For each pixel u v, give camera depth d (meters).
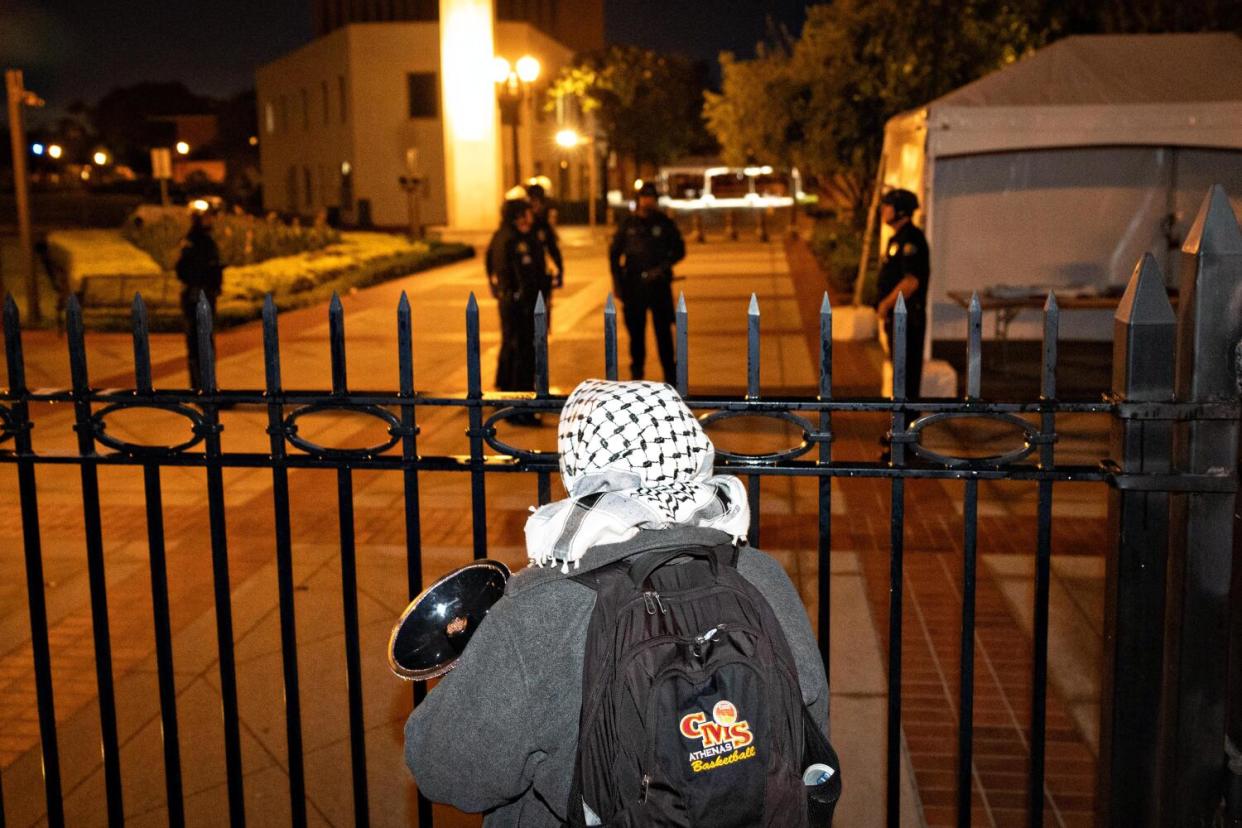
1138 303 2.42
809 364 11.86
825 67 17.19
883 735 4.17
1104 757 2.59
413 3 59.44
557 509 2.03
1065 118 9.34
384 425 9.35
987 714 4.32
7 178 82.75
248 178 60.41
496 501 7.11
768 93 18.92
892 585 2.66
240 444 8.70
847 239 19.41
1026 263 11.76
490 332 14.78
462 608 2.22
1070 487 7.25
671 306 10.05
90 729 4.23
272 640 4.98
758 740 1.77
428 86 43.88
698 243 29.39
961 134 9.51
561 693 1.92
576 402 2.07
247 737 4.14
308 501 7.15
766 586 2.07
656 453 2.00
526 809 2.09
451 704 1.95
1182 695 2.48
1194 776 2.51
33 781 3.88
